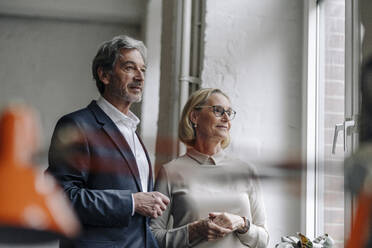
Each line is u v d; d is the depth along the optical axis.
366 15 3.32
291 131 3.74
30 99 3.67
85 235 2.33
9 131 0.63
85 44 3.65
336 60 3.60
